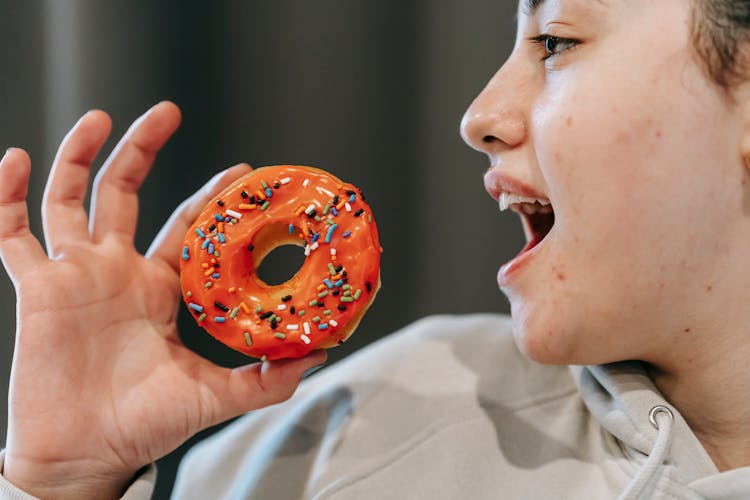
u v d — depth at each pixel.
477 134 0.84
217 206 0.84
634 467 0.82
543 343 0.81
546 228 0.92
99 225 0.91
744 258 0.76
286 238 0.88
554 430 0.92
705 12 0.72
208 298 0.82
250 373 0.89
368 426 0.97
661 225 0.74
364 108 1.61
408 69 1.61
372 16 1.58
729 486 0.77
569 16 0.77
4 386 1.38
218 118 1.53
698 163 0.73
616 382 0.84
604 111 0.74
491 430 0.93
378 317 1.70
